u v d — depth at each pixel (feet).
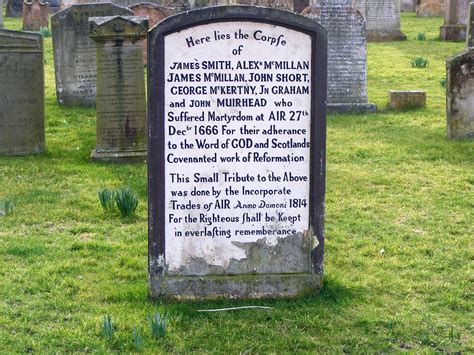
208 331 17.48
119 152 28.81
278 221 18.48
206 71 18.01
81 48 36.58
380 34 57.26
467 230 22.72
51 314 18.10
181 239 18.35
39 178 26.86
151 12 45.75
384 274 20.08
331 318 18.06
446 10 57.26
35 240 21.83
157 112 17.99
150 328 17.31
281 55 18.10
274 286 18.58
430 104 37.60
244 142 18.22
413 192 25.73
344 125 34.24
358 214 23.89
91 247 21.50
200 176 18.22
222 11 17.87
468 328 17.85
